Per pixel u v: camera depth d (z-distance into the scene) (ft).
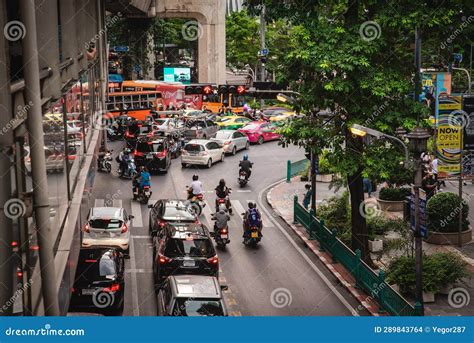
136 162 133.80
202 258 72.79
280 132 76.59
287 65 75.77
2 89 30.48
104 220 83.61
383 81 70.95
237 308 69.05
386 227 85.25
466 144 95.50
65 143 51.52
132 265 82.33
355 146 75.97
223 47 240.73
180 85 206.08
